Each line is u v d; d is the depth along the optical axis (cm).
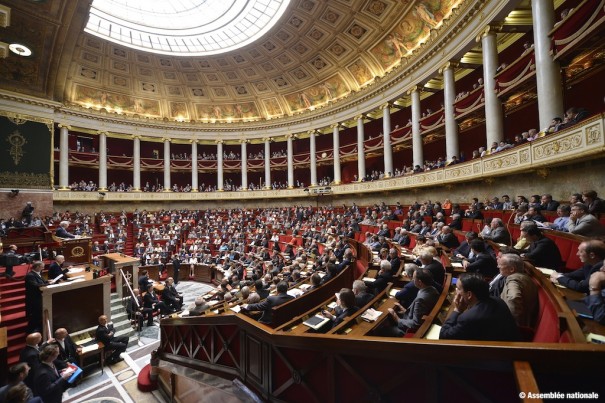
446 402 176
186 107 3019
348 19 1942
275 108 2977
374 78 2144
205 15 2342
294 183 3200
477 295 229
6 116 1886
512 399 153
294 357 275
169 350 631
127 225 2344
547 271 393
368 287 540
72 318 862
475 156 1251
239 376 367
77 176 2775
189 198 2975
